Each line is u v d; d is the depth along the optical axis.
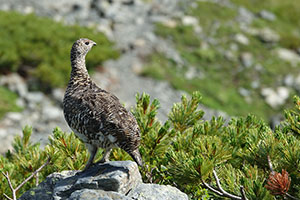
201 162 8.17
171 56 33.28
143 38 34.72
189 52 34.47
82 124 8.59
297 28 40.84
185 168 8.38
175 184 9.79
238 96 30.61
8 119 24.72
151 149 10.20
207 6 40.28
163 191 8.73
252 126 10.66
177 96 29.28
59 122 25.42
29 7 35.88
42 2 37.00
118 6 38.09
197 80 31.44
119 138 8.34
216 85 31.39
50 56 28.44
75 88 9.35
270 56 35.38
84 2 37.78
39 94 27.12
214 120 10.66
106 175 8.64
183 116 10.92
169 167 8.71
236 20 39.25
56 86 27.70
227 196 8.03
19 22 30.48
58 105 26.80
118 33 34.94
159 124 10.65
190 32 36.38
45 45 29.06
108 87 28.62
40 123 24.98
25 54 27.92
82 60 9.95
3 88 27.02
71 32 30.55
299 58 35.84
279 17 41.59
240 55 34.88
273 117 28.64
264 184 8.27
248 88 31.59
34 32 29.48
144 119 10.41
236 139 9.81
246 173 8.48
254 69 33.59
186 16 38.25
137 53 32.94
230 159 9.77
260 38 37.41
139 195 8.66
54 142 10.40
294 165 8.20
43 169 11.06
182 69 32.38
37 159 10.99
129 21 36.69
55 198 8.72
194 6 39.84
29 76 28.12
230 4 41.56
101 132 8.41
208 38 36.28
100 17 36.59
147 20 37.25
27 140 12.14
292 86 32.09
